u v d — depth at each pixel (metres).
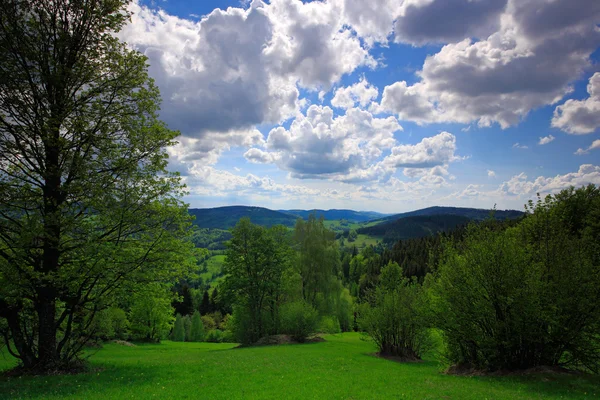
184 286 105.00
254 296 45.47
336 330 52.44
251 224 46.94
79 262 16.75
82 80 18.05
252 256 45.56
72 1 17.53
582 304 17.91
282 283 47.38
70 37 17.61
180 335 81.00
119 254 17.19
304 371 20.78
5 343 17.45
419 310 24.81
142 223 18.44
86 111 17.73
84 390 13.99
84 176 17.08
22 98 16.88
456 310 21.12
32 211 17.23
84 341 18.64
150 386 15.18
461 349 22.80
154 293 20.22
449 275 21.70
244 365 22.52
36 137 17.19
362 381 17.88
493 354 20.39
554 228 21.39
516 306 18.86
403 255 115.50
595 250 20.17
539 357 19.62
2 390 13.75
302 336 43.22
